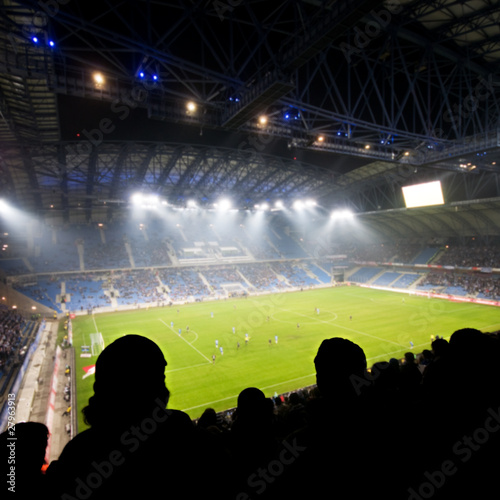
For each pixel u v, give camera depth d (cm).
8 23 1889
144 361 222
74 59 2155
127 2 2052
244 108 2433
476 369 282
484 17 2589
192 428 233
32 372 3058
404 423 280
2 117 2992
